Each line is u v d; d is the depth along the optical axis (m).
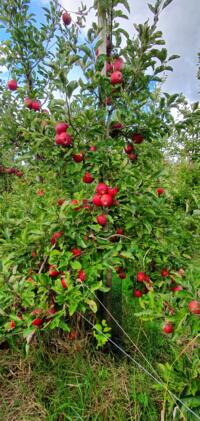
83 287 1.80
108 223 2.11
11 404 1.91
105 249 2.00
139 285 2.18
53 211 1.89
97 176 2.04
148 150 2.23
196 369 1.32
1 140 2.49
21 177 3.30
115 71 1.84
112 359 2.27
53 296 1.91
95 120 1.90
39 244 2.01
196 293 1.26
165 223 2.19
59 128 1.78
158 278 2.08
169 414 1.53
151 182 2.06
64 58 1.73
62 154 1.99
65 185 2.31
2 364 2.20
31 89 2.83
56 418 1.79
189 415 1.29
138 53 1.82
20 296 1.83
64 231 1.86
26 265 2.11
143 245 2.02
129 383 2.04
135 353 2.28
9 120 2.48
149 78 1.90
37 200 2.55
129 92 1.95
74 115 1.80
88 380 2.01
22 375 2.11
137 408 1.82
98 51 1.98
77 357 2.19
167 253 2.04
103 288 1.78
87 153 1.89
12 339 2.17
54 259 1.83
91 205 2.02
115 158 2.01
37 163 2.40
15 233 2.33
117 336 2.45
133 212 1.87
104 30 1.93
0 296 1.84
